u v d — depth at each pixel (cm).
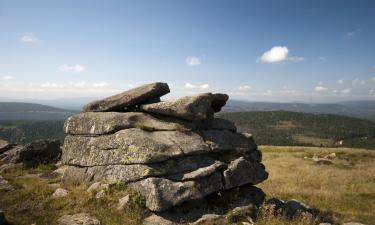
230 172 1886
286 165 4700
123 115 2047
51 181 2044
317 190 2958
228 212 1688
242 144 2177
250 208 1770
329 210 2303
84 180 1902
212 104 2306
